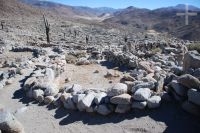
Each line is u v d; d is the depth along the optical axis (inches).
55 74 540.1
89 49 1086.4
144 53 748.6
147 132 299.7
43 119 373.1
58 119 367.2
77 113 369.1
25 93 472.1
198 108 310.0
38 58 786.8
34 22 3796.8
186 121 304.8
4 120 278.7
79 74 571.2
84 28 4028.1
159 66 575.8
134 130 308.2
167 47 844.0
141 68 544.4
